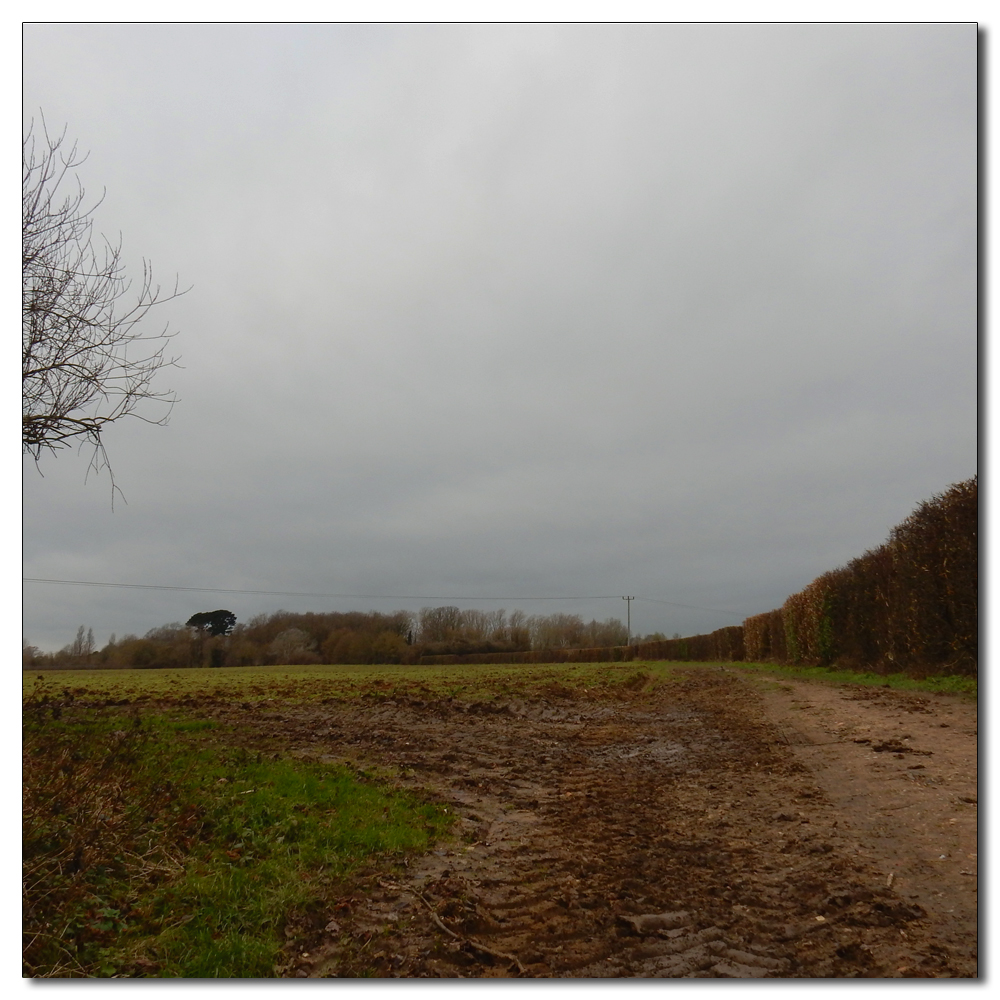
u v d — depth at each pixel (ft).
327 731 48.93
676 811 28.78
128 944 17.13
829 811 25.66
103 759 28.27
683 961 15.92
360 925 18.86
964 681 49.75
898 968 14.39
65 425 24.54
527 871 22.97
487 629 293.64
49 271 23.32
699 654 194.18
